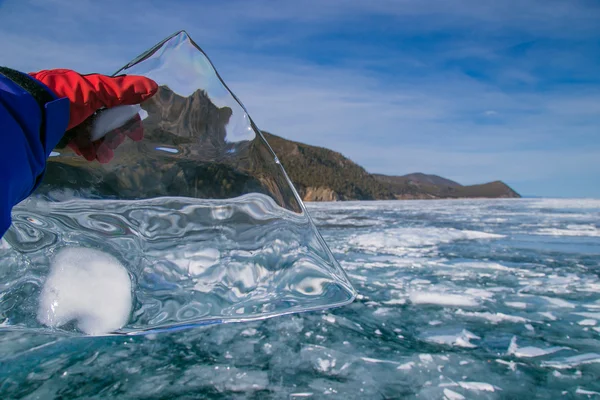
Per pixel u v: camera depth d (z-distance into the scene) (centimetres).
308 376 97
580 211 1164
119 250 82
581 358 113
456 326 140
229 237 91
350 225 635
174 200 87
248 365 102
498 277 230
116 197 83
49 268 77
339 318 143
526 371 104
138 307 80
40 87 61
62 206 79
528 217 875
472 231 509
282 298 88
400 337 127
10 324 75
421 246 366
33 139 57
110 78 76
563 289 201
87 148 78
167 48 89
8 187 51
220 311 84
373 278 224
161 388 89
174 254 86
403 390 92
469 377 100
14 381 91
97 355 106
